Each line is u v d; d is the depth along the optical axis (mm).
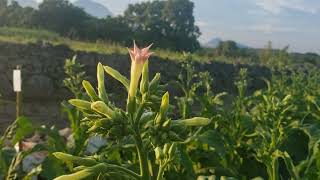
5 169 5949
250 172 7148
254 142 7539
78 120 6449
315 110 10430
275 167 5484
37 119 22016
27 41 31594
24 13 69125
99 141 6879
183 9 89562
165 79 33500
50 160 5633
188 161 5664
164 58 34281
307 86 17641
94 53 31828
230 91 38938
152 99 3125
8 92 27938
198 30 91375
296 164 7488
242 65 40156
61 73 29688
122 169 3002
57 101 27969
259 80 39094
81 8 69250
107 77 27484
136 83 3141
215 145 6199
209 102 8930
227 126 8492
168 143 3098
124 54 33094
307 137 7738
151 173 3270
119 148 5602
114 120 2975
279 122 6371
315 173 6043
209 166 6648
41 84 28797
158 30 73562
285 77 17297
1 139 6145
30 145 8297
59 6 67438
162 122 3072
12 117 22094
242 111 10242
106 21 67688
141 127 3092
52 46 30500
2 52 28875
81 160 2918
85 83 3172
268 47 49344
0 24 67062
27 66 29047
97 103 2945
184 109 8062
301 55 61688
